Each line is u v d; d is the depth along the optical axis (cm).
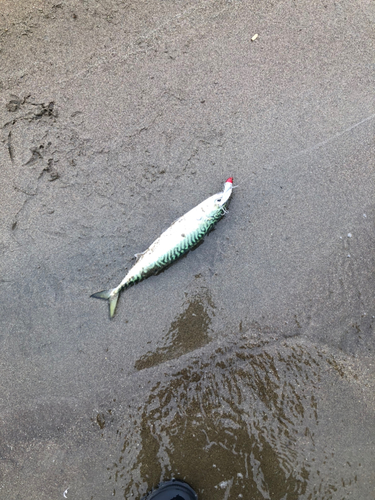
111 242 95
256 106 98
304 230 95
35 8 99
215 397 90
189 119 97
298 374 90
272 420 88
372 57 100
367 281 93
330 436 87
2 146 96
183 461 87
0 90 97
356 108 99
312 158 97
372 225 95
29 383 90
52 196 96
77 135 97
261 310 93
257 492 85
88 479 87
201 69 99
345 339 91
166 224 95
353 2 101
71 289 94
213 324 93
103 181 96
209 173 96
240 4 101
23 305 93
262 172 96
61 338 92
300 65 99
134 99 98
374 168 97
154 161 96
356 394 89
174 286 94
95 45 99
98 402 90
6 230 94
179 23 100
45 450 88
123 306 93
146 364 91
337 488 85
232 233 95
